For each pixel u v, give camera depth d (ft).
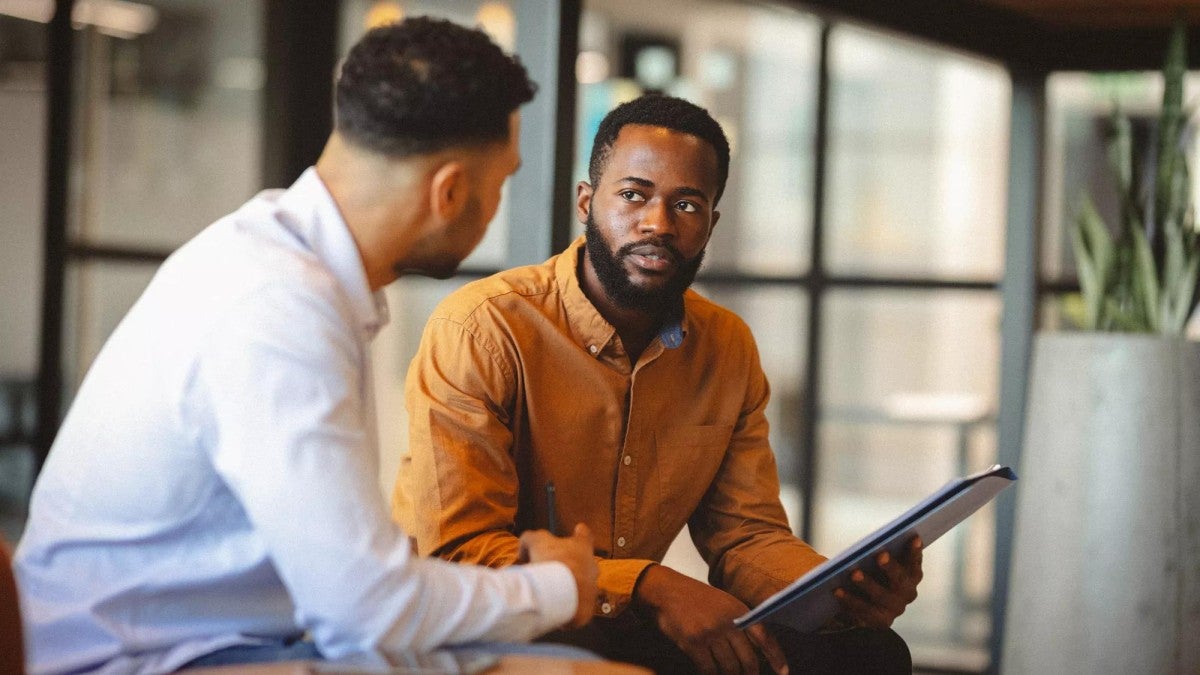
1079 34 12.91
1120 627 10.85
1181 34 11.69
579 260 6.69
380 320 4.78
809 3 11.12
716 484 7.05
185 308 4.28
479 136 4.51
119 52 13.75
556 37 8.80
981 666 13.24
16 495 13.34
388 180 4.50
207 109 14.60
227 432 4.08
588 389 6.53
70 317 13.28
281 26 15.01
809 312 13.50
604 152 6.45
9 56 13.29
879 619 5.87
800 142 13.44
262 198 4.74
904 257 13.46
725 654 5.84
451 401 6.21
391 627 4.05
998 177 13.33
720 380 6.86
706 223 6.41
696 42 13.39
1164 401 10.85
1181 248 11.52
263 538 4.07
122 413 4.32
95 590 4.35
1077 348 11.19
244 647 4.48
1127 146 11.85
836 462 13.55
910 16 11.87
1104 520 10.94
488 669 3.85
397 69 4.42
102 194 13.64
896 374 13.46
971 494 5.53
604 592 6.00
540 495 6.57
